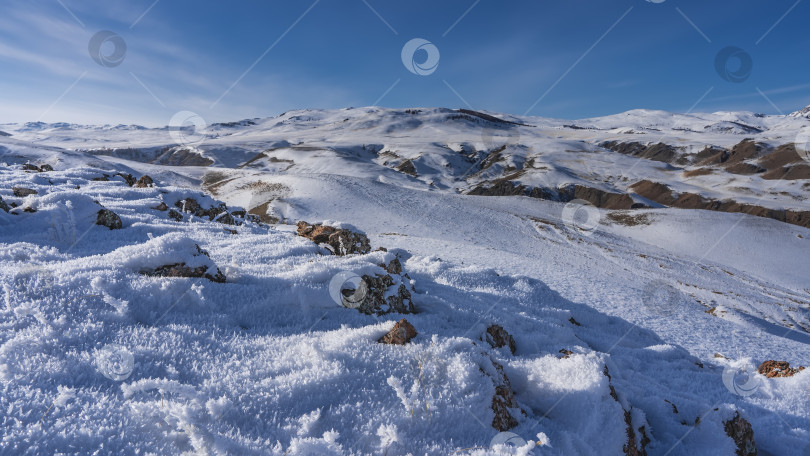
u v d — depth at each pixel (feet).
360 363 10.62
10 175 44.21
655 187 362.12
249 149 531.50
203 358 10.00
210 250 24.17
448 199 230.68
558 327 21.75
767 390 17.01
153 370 8.96
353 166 404.16
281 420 8.11
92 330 10.09
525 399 12.04
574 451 9.45
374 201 200.54
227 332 11.77
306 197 196.85
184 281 13.47
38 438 6.16
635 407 12.87
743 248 196.95
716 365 24.22
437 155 515.50
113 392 7.93
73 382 7.96
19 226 22.62
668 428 12.67
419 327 14.71
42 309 10.44
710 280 144.77
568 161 465.47
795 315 107.04
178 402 7.94
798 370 18.30
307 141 622.95
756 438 13.30
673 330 60.49
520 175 422.00
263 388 8.89
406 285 18.80
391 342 12.16
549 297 32.60
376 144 599.98
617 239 198.39
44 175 46.78
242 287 14.53
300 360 10.40
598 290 79.15
